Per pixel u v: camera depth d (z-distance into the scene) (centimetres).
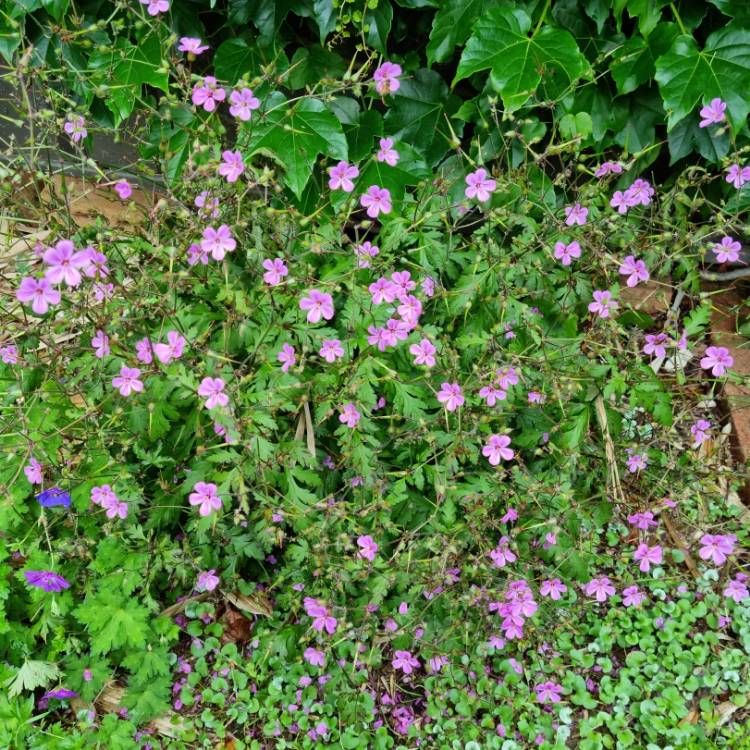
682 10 139
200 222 117
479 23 133
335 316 125
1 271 122
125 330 116
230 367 115
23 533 119
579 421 122
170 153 123
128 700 114
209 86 119
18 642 115
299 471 116
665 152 154
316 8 138
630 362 125
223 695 118
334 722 117
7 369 124
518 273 128
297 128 132
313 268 121
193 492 118
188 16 149
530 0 142
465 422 119
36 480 113
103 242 119
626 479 129
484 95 143
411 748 116
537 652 121
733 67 133
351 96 151
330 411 117
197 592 124
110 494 114
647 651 121
